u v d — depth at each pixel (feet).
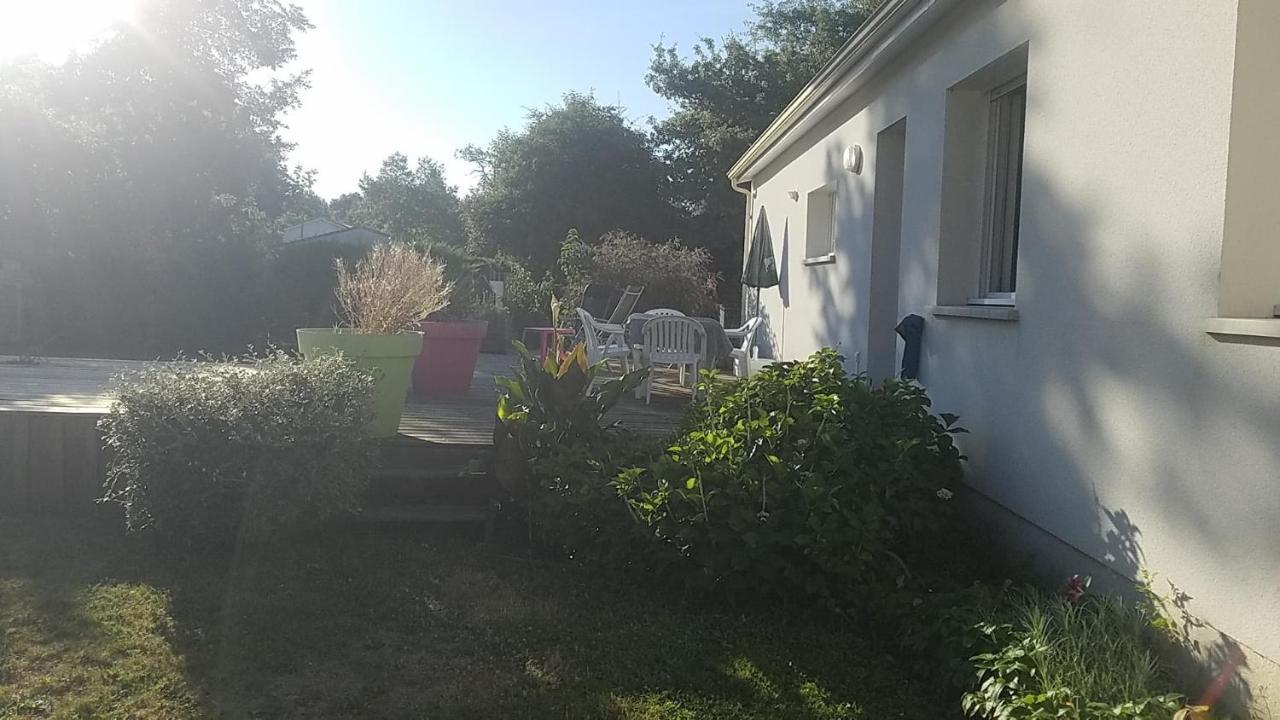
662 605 14.57
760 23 87.71
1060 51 14.28
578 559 16.30
